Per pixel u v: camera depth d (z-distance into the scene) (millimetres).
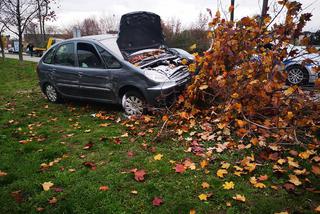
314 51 5316
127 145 5137
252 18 5648
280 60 5445
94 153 4945
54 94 8445
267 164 4168
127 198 3631
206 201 3467
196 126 5613
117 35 7535
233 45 5633
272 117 5188
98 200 3615
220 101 5988
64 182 4059
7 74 16641
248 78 5414
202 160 4395
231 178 3885
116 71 6688
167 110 6055
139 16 7223
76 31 18578
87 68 7234
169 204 3461
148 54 7457
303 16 5172
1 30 22531
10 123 6883
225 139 5020
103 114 7059
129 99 6672
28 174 4355
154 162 4434
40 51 33625
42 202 3674
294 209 3234
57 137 5789
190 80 6500
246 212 3258
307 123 4789
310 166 4062
